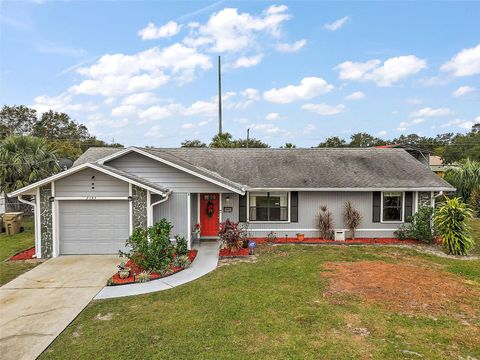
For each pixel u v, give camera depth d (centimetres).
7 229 1529
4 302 765
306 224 1473
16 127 4806
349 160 1656
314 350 546
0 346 568
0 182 1831
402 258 1148
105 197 1169
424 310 711
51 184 1152
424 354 536
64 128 5362
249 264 1070
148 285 873
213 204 1459
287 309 711
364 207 1471
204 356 528
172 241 1296
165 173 1309
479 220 1983
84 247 1184
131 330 620
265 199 1477
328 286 858
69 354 540
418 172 1538
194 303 748
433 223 1365
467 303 752
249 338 586
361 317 673
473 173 2222
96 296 800
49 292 827
